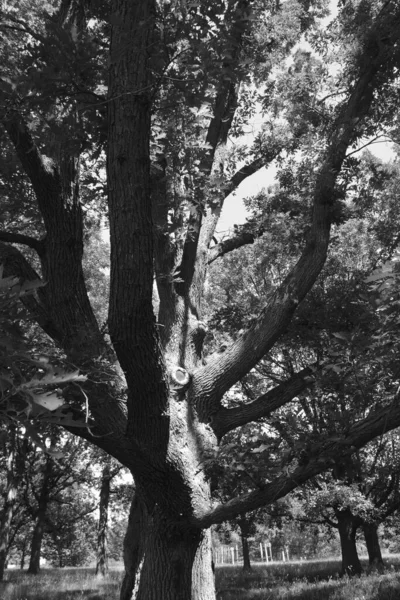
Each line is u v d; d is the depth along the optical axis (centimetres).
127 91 428
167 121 572
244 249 1593
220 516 583
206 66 419
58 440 452
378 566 1964
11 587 1616
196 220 754
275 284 1512
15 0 823
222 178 637
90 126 473
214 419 671
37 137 550
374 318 503
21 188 680
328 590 1341
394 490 1950
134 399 519
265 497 557
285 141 921
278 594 1377
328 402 659
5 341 218
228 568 3197
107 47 577
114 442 568
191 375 671
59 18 617
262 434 573
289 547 6419
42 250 591
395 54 757
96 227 971
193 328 732
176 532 631
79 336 483
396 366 481
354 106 776
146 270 441
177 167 604
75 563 5122
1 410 211
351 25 852
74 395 479
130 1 426
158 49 437
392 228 1048
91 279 1717
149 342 471
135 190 434
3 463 2017
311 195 862
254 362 680
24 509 3133
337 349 559
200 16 422
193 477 606
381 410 538
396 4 773
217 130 844
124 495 2892
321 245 687
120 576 2428
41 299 579
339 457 528
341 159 745
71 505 3347
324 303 789
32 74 418
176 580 621
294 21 934
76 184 600
